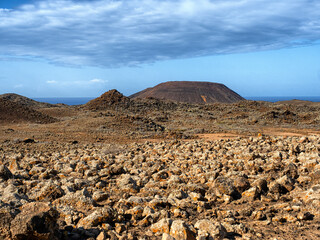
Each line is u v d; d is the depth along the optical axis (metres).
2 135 37.97
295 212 8.21
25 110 59.91
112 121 48.97
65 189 9.55
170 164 16.17
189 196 9.63
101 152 22.88
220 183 10.15
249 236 6.51
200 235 5.87
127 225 6.91
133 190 10.52
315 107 90.94
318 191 9.02
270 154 17.77
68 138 36.09
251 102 94.06
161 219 6.66
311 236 6.60
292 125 57.41
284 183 10.70
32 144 30.78
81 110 86.75
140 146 27.66
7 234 5.15
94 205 8.48
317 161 13.91
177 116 76.38
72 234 6.11
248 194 9.78
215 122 63.16
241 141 26.89
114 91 98.12
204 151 21.31
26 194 9.56
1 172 12.18
